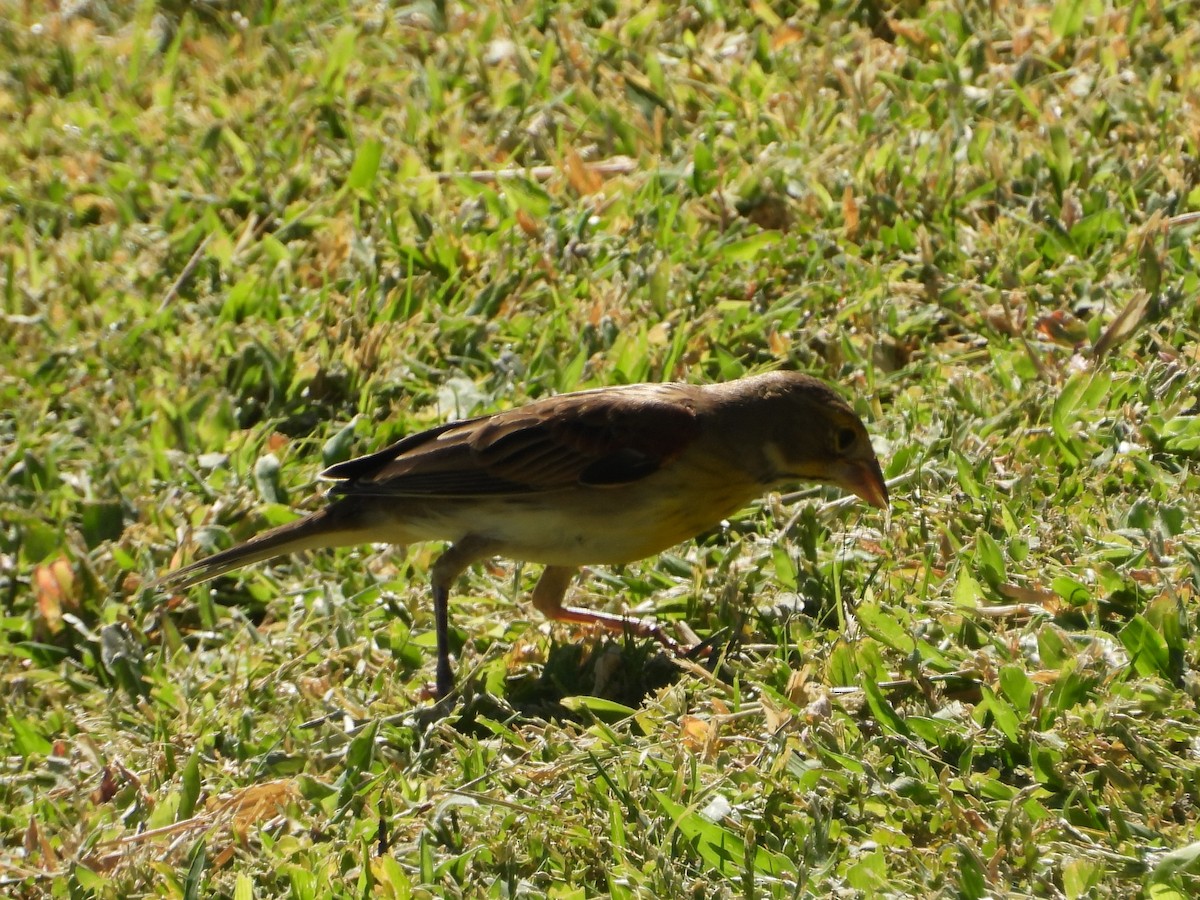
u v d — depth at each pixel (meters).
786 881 7.69
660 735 8.91
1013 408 11.23
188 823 8.82
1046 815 7.86
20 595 11.50
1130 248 12.43
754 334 12.60
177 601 11.24
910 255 13.03
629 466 9.73
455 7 17.28
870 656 9.09
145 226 14.95
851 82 14.95
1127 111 14.10
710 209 13.95
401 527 10.29
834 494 10.98
